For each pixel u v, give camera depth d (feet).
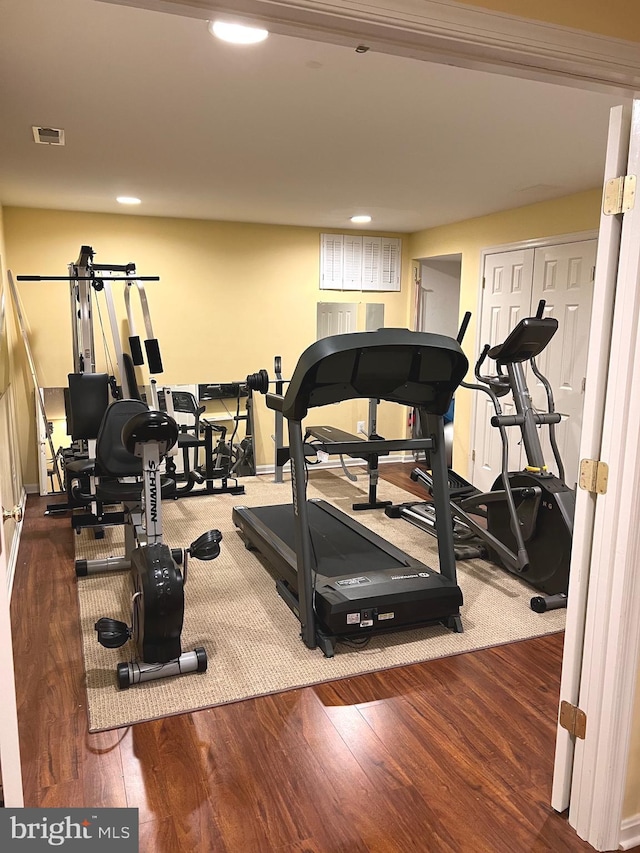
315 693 8.01
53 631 9.53
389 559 10.87
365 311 20.42
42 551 12.91
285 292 19.25
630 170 4.93
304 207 15.75
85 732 7.17
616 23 4.53
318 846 5.62
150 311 17.79
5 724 4.34
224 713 7.57
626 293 5.02
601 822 5.57
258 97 7.95
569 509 10.55
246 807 6.07
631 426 5.11
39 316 16.56
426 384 9.38
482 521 15.39
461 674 8.50
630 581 5.25
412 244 20.53
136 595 8.28
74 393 14.06
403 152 10.50
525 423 11.52
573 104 8.05
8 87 7.64
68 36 6.25
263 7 3.56
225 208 16.02
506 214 15.97
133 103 8.22
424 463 21.47
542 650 9.17
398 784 6.41
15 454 15.23
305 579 9.11
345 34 3.91
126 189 13.64
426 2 3.86
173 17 5.82
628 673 5.39
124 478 12.34
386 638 9.45
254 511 13.71
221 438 17.95
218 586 11.20
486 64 4.38
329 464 20.62
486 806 6.13
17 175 12.28
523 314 15.57
